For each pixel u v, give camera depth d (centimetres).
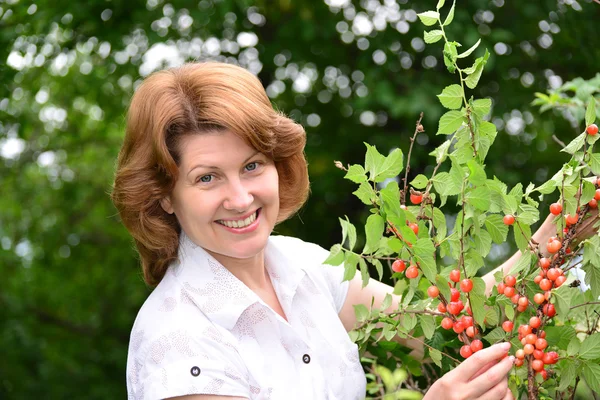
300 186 186
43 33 512
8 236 827
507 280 159
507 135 545
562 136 552
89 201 839
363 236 536
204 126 160
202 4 530
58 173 834
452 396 152
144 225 173
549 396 179
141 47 565
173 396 160
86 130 799
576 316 173
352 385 182
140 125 166
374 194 157
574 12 515
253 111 161
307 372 174
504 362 153
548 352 162
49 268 839
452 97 159
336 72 577
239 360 168
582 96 261
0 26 508
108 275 845
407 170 172
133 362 171
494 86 534
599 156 155
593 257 154
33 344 753
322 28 550
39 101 686
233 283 173
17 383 730
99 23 534
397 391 228
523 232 157
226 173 162
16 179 792
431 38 160
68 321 830
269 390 169
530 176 540
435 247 159
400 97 487
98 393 748
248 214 165
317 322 183
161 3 538
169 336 165
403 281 178
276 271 184
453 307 160
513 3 524
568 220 157
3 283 820
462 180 154
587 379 159
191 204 164
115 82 596
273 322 174
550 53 530
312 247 200
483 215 159
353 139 568
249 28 573
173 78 166
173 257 179
